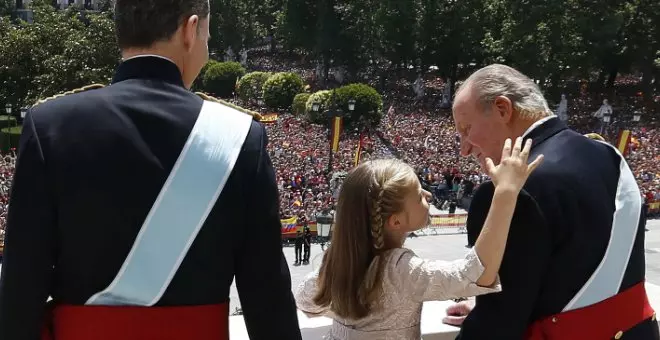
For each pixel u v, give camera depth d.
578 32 56.38
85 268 2.33
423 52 64.06
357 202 3.08
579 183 2.87
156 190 2.32
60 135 2.32
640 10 59.78
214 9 84.81
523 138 3.02
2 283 2.30
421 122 53.31
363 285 3.07
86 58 42.53
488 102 3.04
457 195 33.81
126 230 2.31
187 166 2.36
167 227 2.33
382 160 3.20
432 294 2.91
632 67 64.38
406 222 3.13
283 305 2.45
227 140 2.42
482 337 2.84
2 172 30.42
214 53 87.69
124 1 2.50
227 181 2.38
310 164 36.34
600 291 2.89
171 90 2.46
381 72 74.69
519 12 55.62
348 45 71.50
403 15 64.81
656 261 25.53
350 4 70.75
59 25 46.19
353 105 41.50
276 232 2.46
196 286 2.38
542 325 2.92
